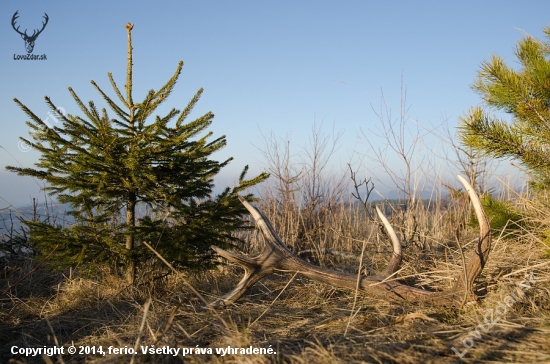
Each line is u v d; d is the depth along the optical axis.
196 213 4.83
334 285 4.56
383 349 3.04
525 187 6.41
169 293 4.92
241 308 4.41
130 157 4.41
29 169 4.35
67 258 4.48
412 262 5.29
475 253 4.12
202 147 4.84
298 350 3.12
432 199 7.79
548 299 3.98
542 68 4.84
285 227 7.72
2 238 6.23
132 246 4.86
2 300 4.79
